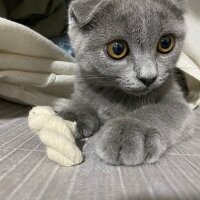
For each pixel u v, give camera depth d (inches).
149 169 3.8
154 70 4.4
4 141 4.8
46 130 4.1
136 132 4.0
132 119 4.3
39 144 4.7
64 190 3.3
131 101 5.2
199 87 6.5
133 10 4.5
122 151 3.9
